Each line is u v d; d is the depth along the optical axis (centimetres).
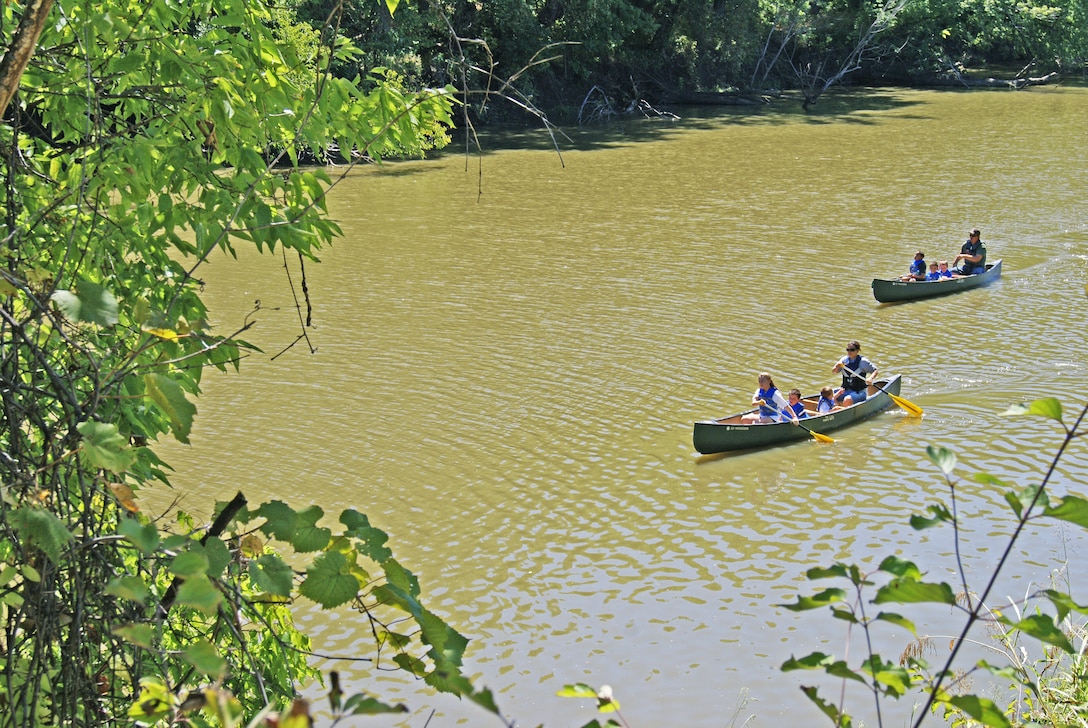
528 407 1744
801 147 4462
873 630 1144
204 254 467
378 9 4228
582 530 1373
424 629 332
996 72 7081
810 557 1309
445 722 1034
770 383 1677
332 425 1673
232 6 520
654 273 2538
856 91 6575
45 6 314
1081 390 1783
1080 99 5794
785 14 6519
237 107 498
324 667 1114
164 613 370
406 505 1428
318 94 470
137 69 500
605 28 5412
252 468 1529
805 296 2345
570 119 5653
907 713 992
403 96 528
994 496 1442
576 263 2642
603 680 1089
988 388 1814
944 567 1263
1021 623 253
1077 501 247
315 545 331
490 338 2075
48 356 397
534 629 1173
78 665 347
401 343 2047
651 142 4769
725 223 3062
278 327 2138
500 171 4056
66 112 481
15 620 348
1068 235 2833
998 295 2348
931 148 4300
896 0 6344
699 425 1566
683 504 1443
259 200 495
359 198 3534
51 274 366
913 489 1480
